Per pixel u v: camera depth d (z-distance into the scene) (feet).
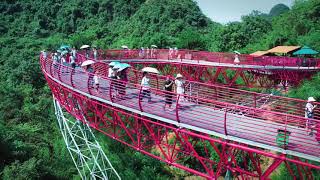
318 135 47.24
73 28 300.20
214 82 131.54
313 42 160.45
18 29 270.87
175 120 55.11
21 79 158.10
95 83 68.74
